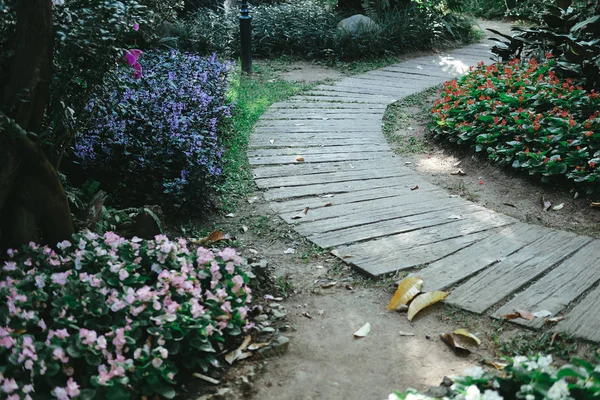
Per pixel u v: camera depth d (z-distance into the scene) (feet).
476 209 17.37
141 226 14.65
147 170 17.13
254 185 19.30
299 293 13.30
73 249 12.55
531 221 16.76
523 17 50.03
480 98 24.34
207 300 11.14
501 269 13.73
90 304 10.41
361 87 31.94
